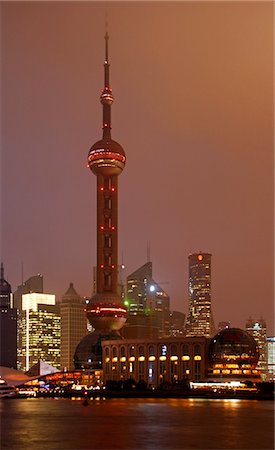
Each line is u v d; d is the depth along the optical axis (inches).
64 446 4872.0
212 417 7849.4
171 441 5167.3
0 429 6402.6
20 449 4702.3
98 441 5206.7
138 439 5329.7
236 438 5364.2
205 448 4677.7
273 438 5354.3
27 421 7534.5
